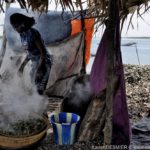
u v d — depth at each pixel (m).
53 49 5.00
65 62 5.05
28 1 2.82
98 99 3.16
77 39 4.97
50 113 4.27
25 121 3.17
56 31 4.93
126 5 2.64
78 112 3.80
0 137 2.80
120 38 2.47
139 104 5.09
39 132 2.98
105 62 2.62
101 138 3.35
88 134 3.28
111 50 2.42
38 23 4.78
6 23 4.79
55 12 4.83
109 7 2.39
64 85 5.11
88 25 4.87
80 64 5.05
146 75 8.09
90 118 3.25
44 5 2.79
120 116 2.62
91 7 2.89
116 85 2.54
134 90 6.26
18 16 4.15
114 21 2.39
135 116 4.38
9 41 4.89
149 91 6.15
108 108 2.53
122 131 2.64
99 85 2.73
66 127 3.17
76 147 3.17
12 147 2.84
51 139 3.38
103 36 2.62
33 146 2.99
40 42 4.34
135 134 3.62
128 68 8.98
